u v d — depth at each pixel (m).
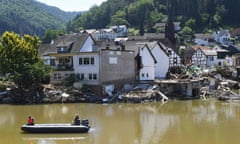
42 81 73.62
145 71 79.50
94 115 51.94
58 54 77.00
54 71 75.62
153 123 45.69
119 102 66.19
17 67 67.06
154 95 68.44
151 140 36.50
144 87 73.06
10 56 67.75
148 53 80.00
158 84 74.25
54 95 66.56
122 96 67.00
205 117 50.06
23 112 54.88
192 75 90.94
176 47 133.62
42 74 68.25
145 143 35.25
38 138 37.34
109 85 71.69
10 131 40.81
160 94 69.44
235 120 47.38
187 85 73.38
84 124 40.66
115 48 81.69
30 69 67.00
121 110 56.88
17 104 63.94
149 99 67.44
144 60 79.38
